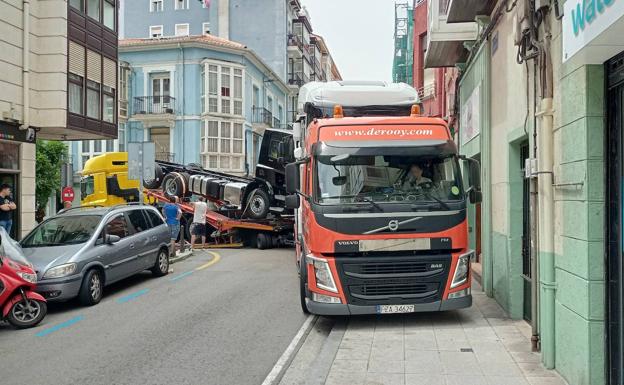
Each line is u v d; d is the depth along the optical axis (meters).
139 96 38.06
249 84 40.72
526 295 8.24
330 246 8.05
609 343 4.95
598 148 5.01
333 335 8.02
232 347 7.55
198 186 23.44
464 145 13.14
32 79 16.23
